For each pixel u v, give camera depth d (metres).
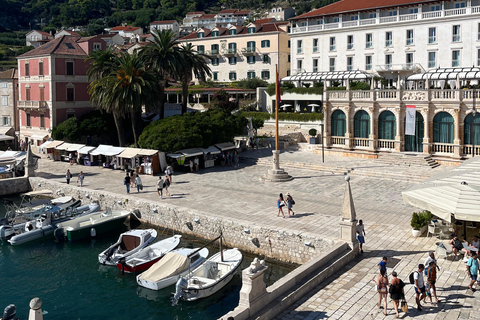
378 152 51.06
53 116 66.38
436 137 47.81
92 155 57.34
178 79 62.00
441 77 66.38
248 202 36.12
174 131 50.03
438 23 71.88
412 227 27.36
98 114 66.62
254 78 94.31
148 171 48.88
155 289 24.80
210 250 31.36
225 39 103.19
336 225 29.59
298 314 18.02
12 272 28.81
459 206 20.92
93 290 26.12
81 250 32.59
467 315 17.20
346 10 81.75
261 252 29.50
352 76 74.75
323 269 21.67
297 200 36.44
